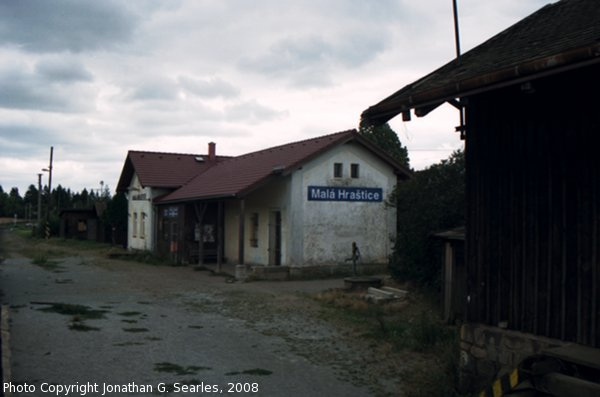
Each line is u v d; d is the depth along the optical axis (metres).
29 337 8.73
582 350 4.74
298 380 7.00
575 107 5.11
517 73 4.74
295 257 18.75
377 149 20.36
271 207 20.19
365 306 12.31
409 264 14.13
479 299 6.03
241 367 7.50
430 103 5.72
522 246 5.56
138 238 29.78
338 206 19.77
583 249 4.98
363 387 6.78
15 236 52.31
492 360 5.81
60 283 16.20
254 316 11.42
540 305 5.35
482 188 6.04
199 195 21.55
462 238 9.89
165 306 12.50
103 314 11.09
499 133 5.86
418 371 7.46
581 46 4.23
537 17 6.91
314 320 11.03
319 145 19.98
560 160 5.23
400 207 15.56
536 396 4.71
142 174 27.80
